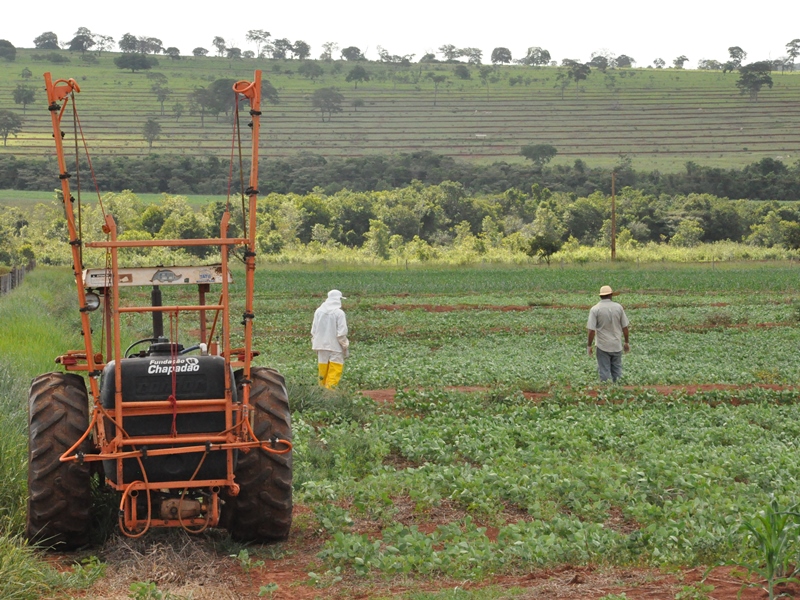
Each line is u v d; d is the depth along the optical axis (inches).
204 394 316.2
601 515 365.1
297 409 623.8
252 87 303.1
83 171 6889.8
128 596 275.7
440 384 757.3
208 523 319.9
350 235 5162.4
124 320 1250.6
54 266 3191.4
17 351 720.3
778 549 258.5
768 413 635.5
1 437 388.2
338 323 726.5
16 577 275.7
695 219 5073.8
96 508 346.6
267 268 3075.8
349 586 290.8
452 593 272.2
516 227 5393.7
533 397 715.4
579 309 1615.4
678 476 408.2
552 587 278.8
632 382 792.9
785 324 1369.3
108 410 312.7
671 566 298.0
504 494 392.5
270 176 7278.5
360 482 416.5
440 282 2268.7
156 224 4867.1
